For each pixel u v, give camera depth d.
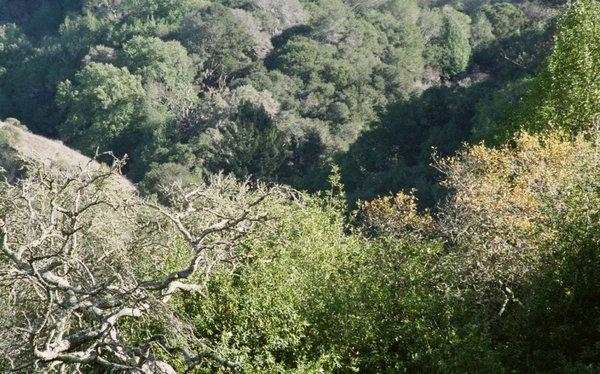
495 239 13.78
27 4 132.62
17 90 92.62
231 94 73.69
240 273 12.42
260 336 11.45
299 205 15.14
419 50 83.38
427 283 12.76
